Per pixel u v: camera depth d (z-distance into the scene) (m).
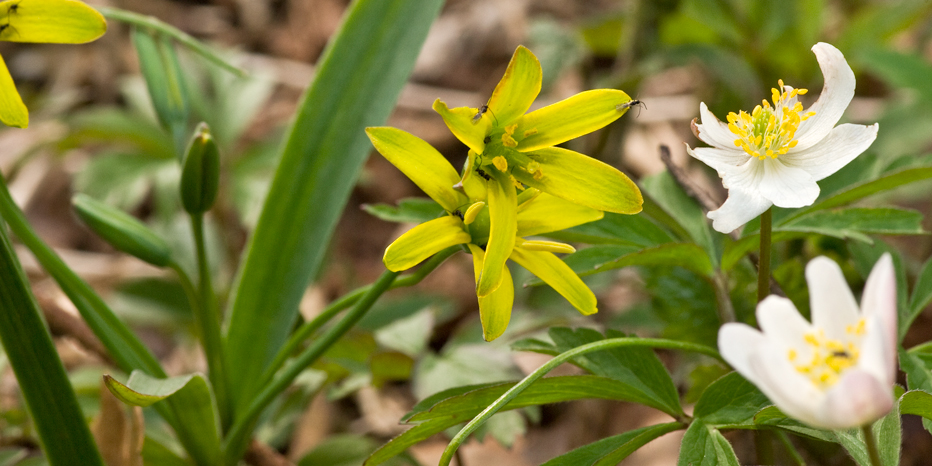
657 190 0.34
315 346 0.33
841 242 0.36
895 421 0.29
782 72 0.55
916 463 0.38
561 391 0.31
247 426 0.34
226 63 0.34
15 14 0.30
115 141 0.56
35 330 0.30
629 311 0.40
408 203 0.33
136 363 0.33
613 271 0.43
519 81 0.29
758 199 0.30
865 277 0.34
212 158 0.32
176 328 0.49
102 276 0.56
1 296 0.30
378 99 0.35
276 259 0.35
